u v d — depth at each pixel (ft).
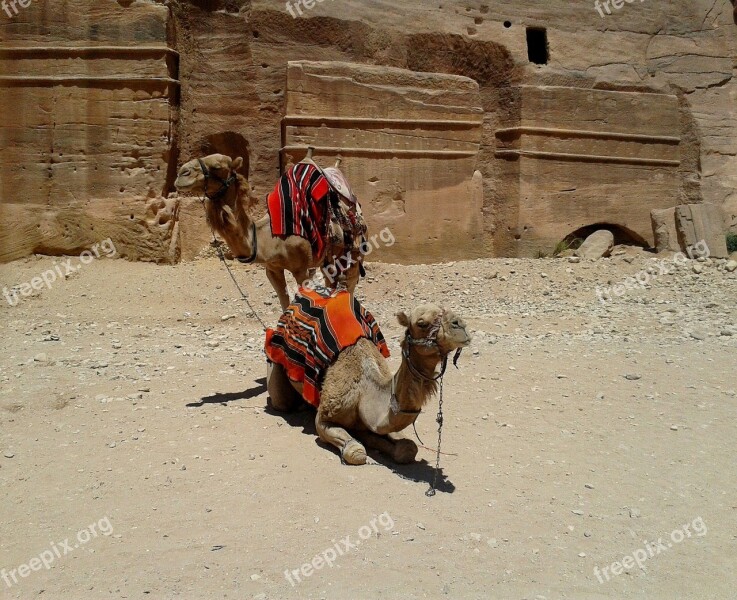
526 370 27.20
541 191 55.47
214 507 16.16
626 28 60.13
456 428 21.40
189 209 49.52
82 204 47.26
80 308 39.55
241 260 24.17
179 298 41.65
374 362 18.47
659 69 60.34
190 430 20.42
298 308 20.04
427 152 52.95
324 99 50.55
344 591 13.29
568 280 47.01
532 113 55.47
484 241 56.24
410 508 16.30
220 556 14.32
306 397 19.20
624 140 57.57
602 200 56.95
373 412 18.01
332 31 53.01
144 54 47.62
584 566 14.48
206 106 51.03
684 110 60.34
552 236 55.67
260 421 21.24
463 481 17.87
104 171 47.52
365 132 51.47
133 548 14.58
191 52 50.75
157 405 22.50
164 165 48.06
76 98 47.34
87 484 17.20
